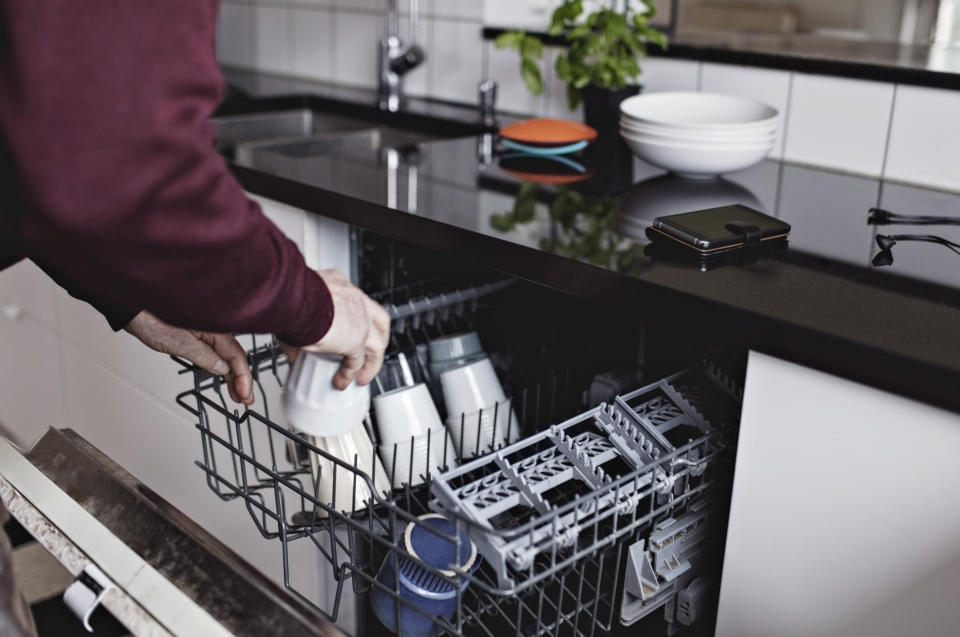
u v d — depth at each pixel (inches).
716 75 63.0
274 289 24.1
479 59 78.2
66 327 77.0
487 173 57.4
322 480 36.1
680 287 36.8
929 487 31.6
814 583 35.3
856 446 33.0
